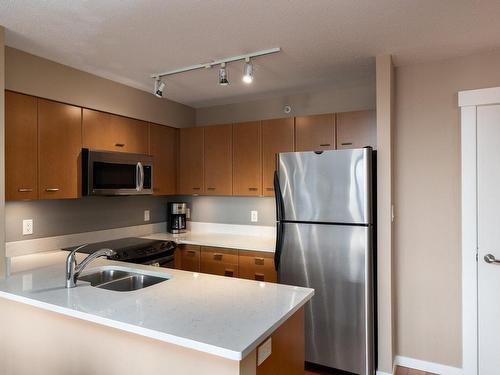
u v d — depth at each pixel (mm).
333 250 2598
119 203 3604
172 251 3416
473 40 2352
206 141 3822
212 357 1292
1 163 2055
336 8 1919
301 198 2721
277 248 2797
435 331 2740
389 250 2584
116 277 2305
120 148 3264
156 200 4070
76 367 1622
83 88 2947
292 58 2670
